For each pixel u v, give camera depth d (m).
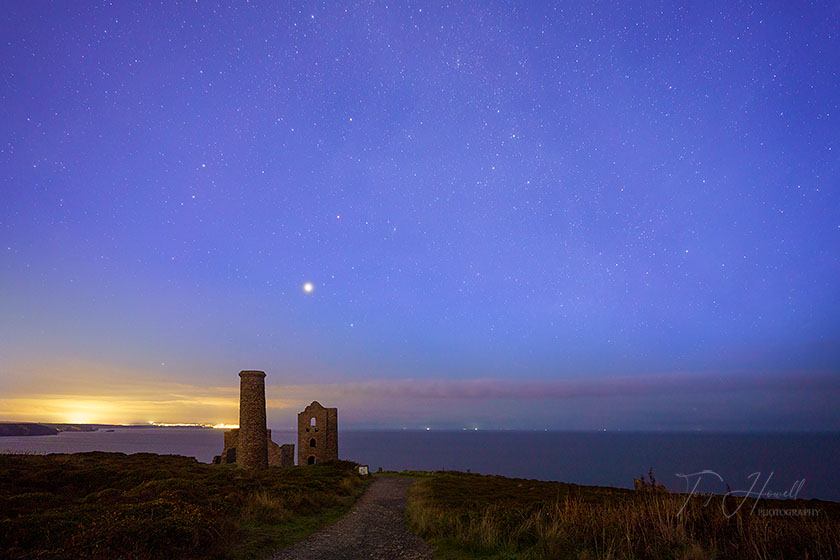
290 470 42.28
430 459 160.88
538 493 31.23
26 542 12.07
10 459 33.69
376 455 180.38
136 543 11.57
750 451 189.25
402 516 21.48
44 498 19.02
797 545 10.87
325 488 28.31
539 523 14.22
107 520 13.04
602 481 93.62
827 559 9.91
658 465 127.69
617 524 13.30
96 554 10.95
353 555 13.55
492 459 162.12
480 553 13.05
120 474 27.33
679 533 12.18
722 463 131.12
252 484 25.28
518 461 152.50
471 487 34.25
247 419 43.09
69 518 13.68
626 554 11.34
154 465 37.72
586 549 11.88
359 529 17.59
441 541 14.92
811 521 11.80
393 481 41.91
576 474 107.81
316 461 60.81
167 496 17.95
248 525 15.97
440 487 33.22
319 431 61.50
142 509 14.37
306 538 15.52
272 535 15.07
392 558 13.23
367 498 28.67
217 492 21.17
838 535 10.62
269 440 55.38
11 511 16.48
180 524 12.74
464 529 15.29
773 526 11.71
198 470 34.44
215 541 12.90
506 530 14.53
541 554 12.06
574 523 13.90
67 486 24.62
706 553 10.91
